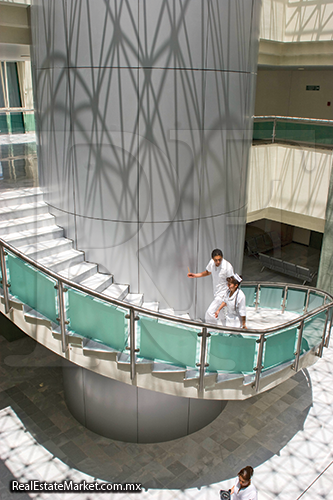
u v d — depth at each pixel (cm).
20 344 980
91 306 532
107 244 661
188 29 571
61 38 593
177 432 695
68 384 739
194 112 609
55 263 636
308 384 853
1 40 755
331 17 1096
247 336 560
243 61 644
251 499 518
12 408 766
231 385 561
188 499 588
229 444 689
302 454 671
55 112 639
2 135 1000
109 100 589
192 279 695
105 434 699
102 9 556
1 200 674
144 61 569
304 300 834
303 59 1202
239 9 611
